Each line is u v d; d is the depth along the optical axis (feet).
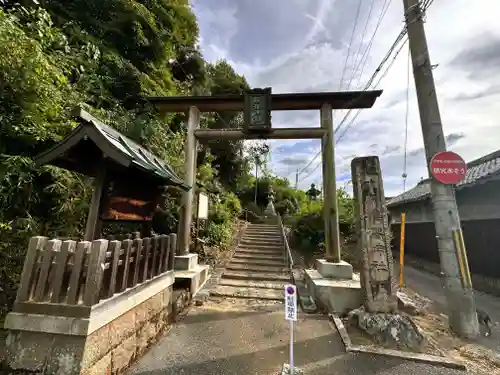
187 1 40.65
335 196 19.22
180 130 32.37
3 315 10.00
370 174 14.70
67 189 13.62
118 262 8.63
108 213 10.19
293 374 8.58
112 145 9.02
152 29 28.84
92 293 7.23
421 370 9.55
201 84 41.83
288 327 13.33
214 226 29.86
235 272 23.32
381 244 13.89
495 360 10.19
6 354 7.05
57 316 7.07
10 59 10.44
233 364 9.77
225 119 47.55
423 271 28.25
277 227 40.68
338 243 18.69
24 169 12.03
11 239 11.22
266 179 71.72
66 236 13.29
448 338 12.01
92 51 19.52
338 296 15.33
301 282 20.85
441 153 13.67
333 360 10.19
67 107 14.82
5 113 11.68
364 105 20.94
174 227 22.70
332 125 20.34
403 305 15.44
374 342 11.58
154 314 11.66
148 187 12.91
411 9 14.24
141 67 28.48
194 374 9.02
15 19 11.43
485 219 19.12
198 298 16.85
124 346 9.03
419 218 30.12
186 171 20.97
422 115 14.56
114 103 21.56
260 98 20.40
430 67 14.46
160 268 12.38
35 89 11.95
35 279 7.52
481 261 20.10
